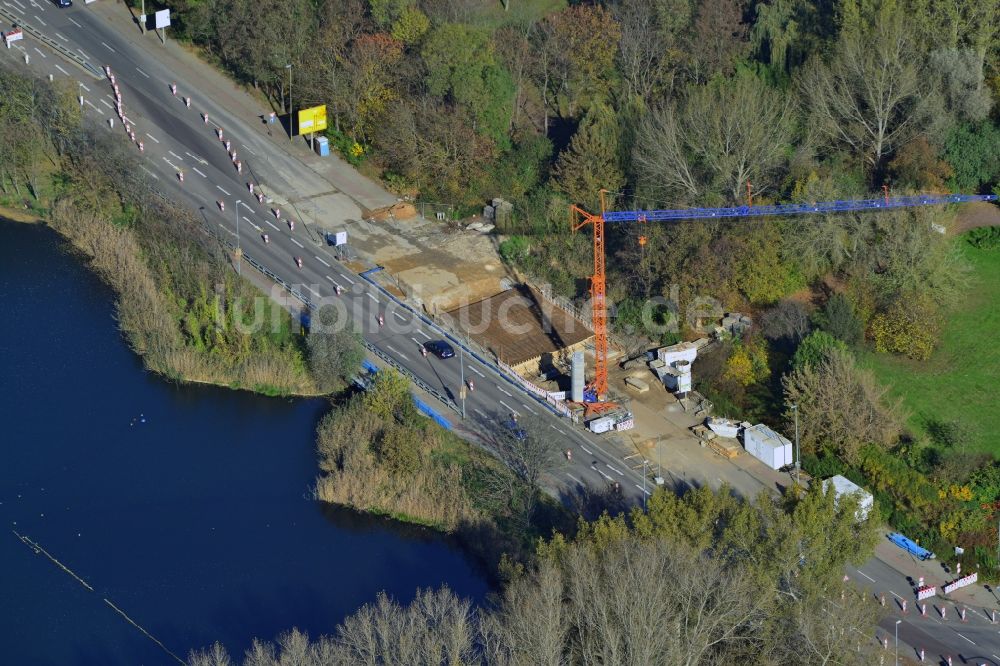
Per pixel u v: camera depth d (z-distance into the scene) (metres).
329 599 181.25
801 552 165.12
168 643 174.38
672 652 146.62
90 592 182.00
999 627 177.38
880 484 194.62
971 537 186.25
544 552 165.25
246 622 177.62
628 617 147.25
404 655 151.00
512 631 151.25
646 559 154.12
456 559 187.75
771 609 158.50
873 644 167.75
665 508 169.62
